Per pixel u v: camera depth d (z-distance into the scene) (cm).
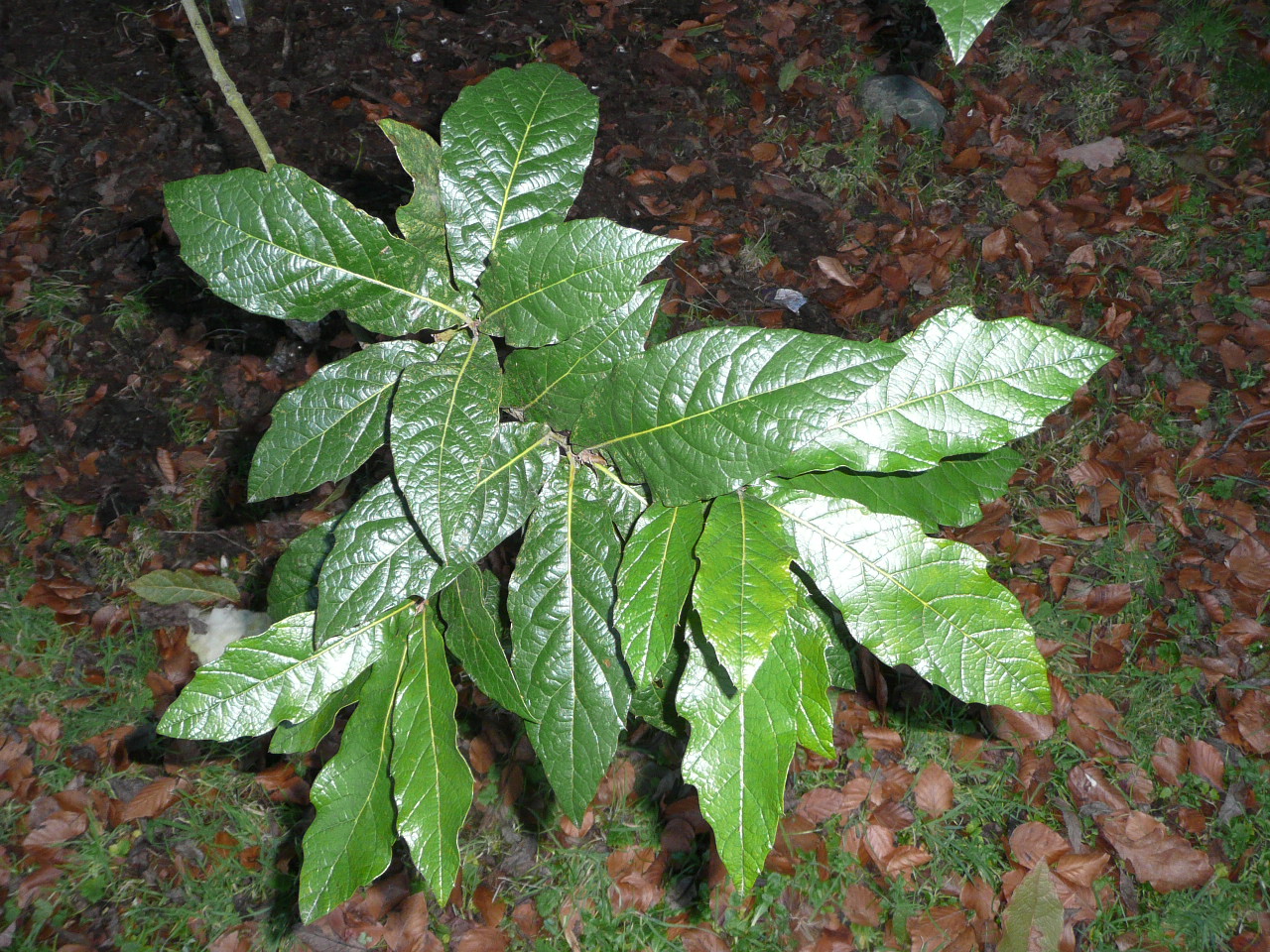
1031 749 285
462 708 289
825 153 419
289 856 270
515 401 112
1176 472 340
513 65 443
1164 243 394
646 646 98
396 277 108
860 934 257
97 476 337
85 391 353
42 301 367
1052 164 413
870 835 271
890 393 105
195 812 276
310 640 115
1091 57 453
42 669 302
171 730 108
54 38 439
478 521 105
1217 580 317
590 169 411
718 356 98
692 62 449
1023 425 104
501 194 115
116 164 402
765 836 95
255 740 290
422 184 116
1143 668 301
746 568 96
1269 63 445
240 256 104
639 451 102
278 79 427
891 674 297
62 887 266
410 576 106
